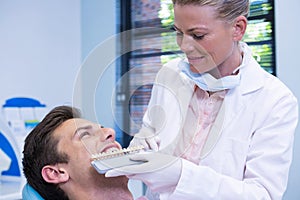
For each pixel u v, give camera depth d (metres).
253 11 2.81
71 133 1.11
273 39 2.74
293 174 2.52
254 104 1.15
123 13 3.34
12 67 2.99
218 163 1.13
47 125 1.15
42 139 1.13
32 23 3.15
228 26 1.00
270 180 1.05
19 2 3.05
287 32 2.61
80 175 1.11
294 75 2.59
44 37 3.25
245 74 1.17
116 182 1.13
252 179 1.07
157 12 3.06
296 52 2.58
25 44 3.10
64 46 3.42
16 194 2.08
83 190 1.12
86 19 3.57
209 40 0.98
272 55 2.75
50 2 3.30
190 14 0.95
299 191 2.54
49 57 3.29
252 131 1.13
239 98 1.15
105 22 3.47
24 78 3.08
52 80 3.30
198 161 1.10
